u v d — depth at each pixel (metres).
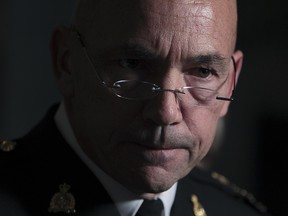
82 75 1.33
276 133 4.11
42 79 3.68
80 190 1.42
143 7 1.22
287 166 4.10
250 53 4.04
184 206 1.55
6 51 3.63
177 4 1.22
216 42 1.27
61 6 3.68
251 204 1.76
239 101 4.09
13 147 1.50
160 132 1.25
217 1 1.28
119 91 1.26
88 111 1.33
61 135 1.48
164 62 1.23
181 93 1.25
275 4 3.95
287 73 4.03
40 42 3.68
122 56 1.25
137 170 1.28
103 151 1.33
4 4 3.62
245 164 4.11
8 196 1.40
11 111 3.63
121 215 1.40
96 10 1.28
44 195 1.42
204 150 1.35
